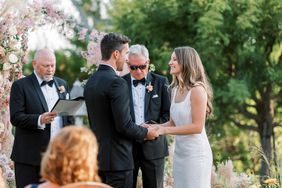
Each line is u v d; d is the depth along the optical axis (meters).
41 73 6.73
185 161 6.35
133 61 6.80
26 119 6.52
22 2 7.96
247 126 17.17
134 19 16.27
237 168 17.30
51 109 6.74
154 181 6.89
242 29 15.45
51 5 8.37
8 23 7.94
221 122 16.62
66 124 6.95
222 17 14.91
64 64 23.47
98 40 8.73
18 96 6.65
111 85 5.99
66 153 3.74
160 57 15.84
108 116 6.07
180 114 6.28
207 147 6.39
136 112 6.90
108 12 21.58
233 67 16.41
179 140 6.43
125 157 6.17
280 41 15.91
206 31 14.87
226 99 15.47
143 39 16.16
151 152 6.88
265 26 15.85
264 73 16.05
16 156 6.71
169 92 7.04
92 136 3.82
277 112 17.72
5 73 7.99
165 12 15.86
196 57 6.28
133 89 6.95
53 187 3.80
